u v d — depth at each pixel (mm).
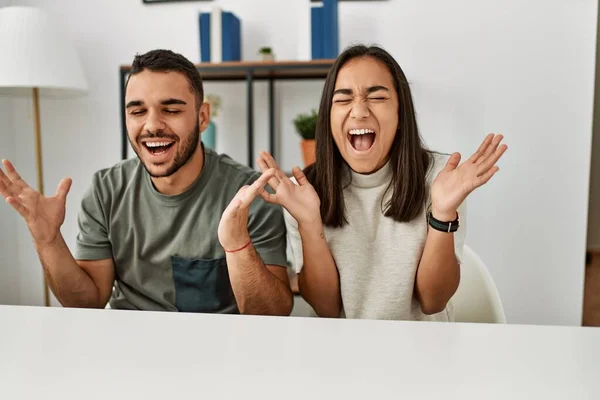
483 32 2268
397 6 2305
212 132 2262
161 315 590
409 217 1028
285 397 398
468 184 875
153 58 1087
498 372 440
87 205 1221
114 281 1266
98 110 2555
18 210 989
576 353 478
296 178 970
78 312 601
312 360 465
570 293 2324
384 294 1043
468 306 1236
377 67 998
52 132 2600
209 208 1187
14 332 536
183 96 1090
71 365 455
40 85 1980
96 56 2533
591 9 2189
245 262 958
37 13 2012
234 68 2086
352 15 2334
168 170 1108
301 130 2117
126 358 470
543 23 2230
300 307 2287
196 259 1181
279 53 2393
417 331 537
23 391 406
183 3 2441
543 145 2281
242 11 2404
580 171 2268
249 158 2098
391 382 423
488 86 2287
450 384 419
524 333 529
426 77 2320
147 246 1195
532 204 2314
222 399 395
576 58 2221
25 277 2684
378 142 1002
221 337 521
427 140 2342
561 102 2250
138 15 2484
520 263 2350
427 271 982
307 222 967
